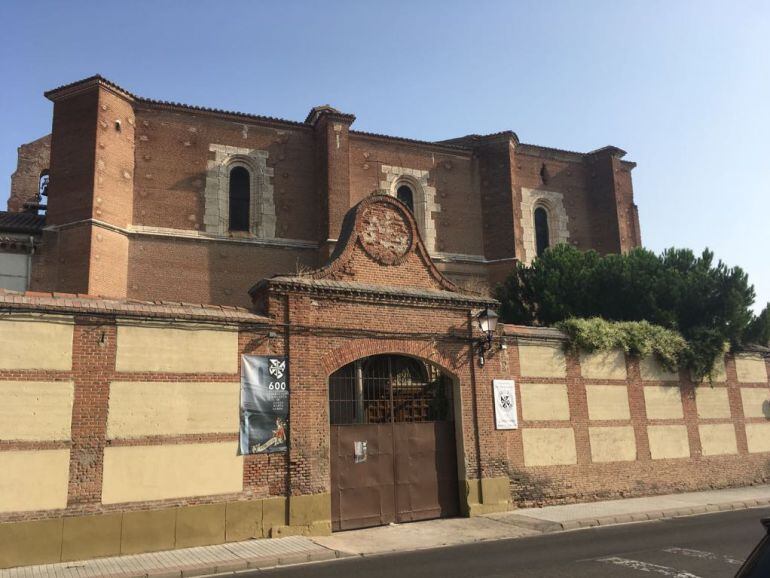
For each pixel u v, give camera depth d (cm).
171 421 1353
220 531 1360
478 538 1430
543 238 3447
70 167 2533
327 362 1572
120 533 1259
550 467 1917
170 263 2645
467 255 3195
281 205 2903
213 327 1440
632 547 1265
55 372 1255
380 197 1805
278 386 1491
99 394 1291
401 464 1666
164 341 1378
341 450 1585
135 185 2656
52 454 1227
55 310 1270
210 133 2841
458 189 3262
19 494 1185
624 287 2506
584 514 1706
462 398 1764
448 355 1764
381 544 1370
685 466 2225
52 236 2478
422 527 1566
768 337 2573
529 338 1972
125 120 2669
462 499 1719
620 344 2153
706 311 2481
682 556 1162
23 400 1217
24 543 1172
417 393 1772
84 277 2402
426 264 1839
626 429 2114
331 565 1182
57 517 1209
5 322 1228
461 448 1739
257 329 1492
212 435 1391
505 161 3291
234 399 1430
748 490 2245
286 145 2977
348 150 2975
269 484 1440
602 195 3528
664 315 2391
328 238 2814
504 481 1784
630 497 2052
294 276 1588
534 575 1028
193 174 2767
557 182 3503
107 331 1323
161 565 1161
